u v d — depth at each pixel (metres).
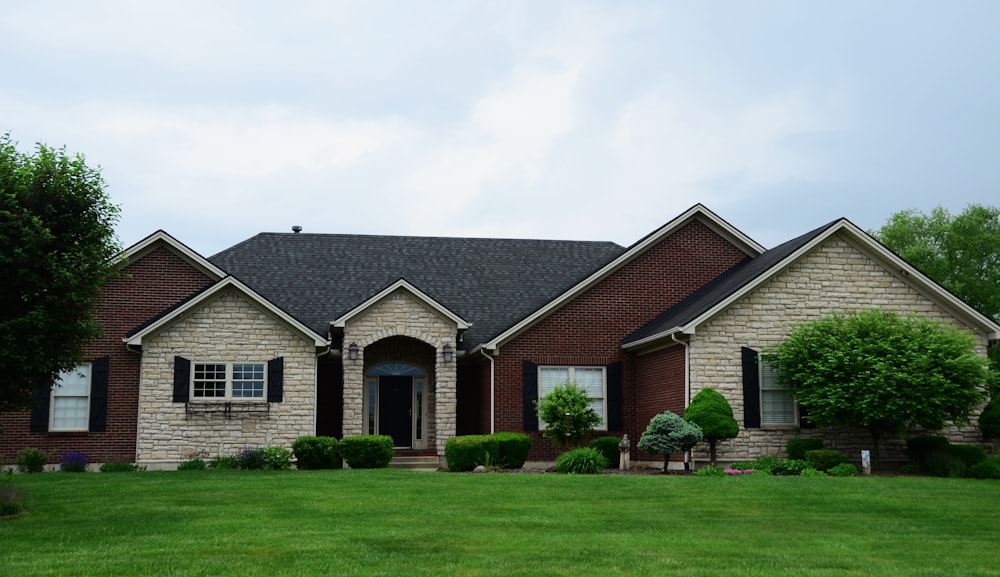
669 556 11.07
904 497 16.80
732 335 24.84
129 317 26.64
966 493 17.42
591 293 28.11
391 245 33.16
